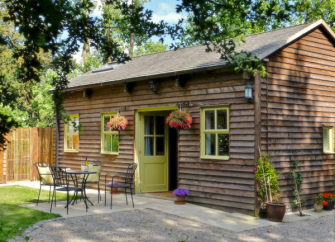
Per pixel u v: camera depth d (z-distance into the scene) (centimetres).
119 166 1167
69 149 1387
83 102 1325
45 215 792
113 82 1123
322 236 689
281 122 878
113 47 444
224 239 657
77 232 680
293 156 903
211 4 379
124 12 426
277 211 784
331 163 1000
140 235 671
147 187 1134
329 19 1805
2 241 480
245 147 840
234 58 384
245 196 837
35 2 268
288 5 372
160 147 1170
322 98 984
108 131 1227
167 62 1127
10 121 322
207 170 920
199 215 830
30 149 1442
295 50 926
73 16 397
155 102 1059
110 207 900
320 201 907
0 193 1100
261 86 834
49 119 2245
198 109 942
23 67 388
